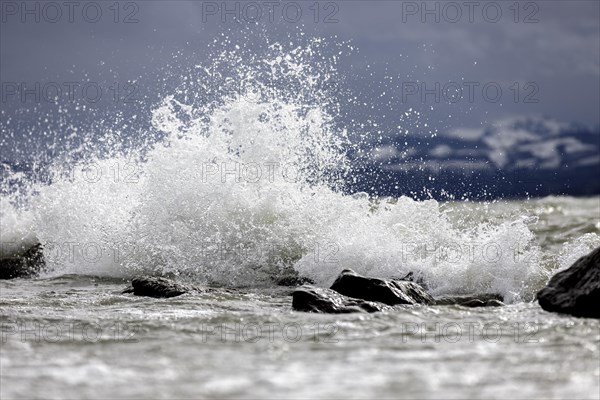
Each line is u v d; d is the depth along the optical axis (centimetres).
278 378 1492
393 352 1753
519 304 2544
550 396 1367
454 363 1628
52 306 2681
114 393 1405
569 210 7312
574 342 1870
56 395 1396
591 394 1379
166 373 1545
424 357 1692
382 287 2669
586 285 2331
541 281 3164
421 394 1378
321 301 2464
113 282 3556
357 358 1683
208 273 3628
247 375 1520
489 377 1500
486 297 3022
